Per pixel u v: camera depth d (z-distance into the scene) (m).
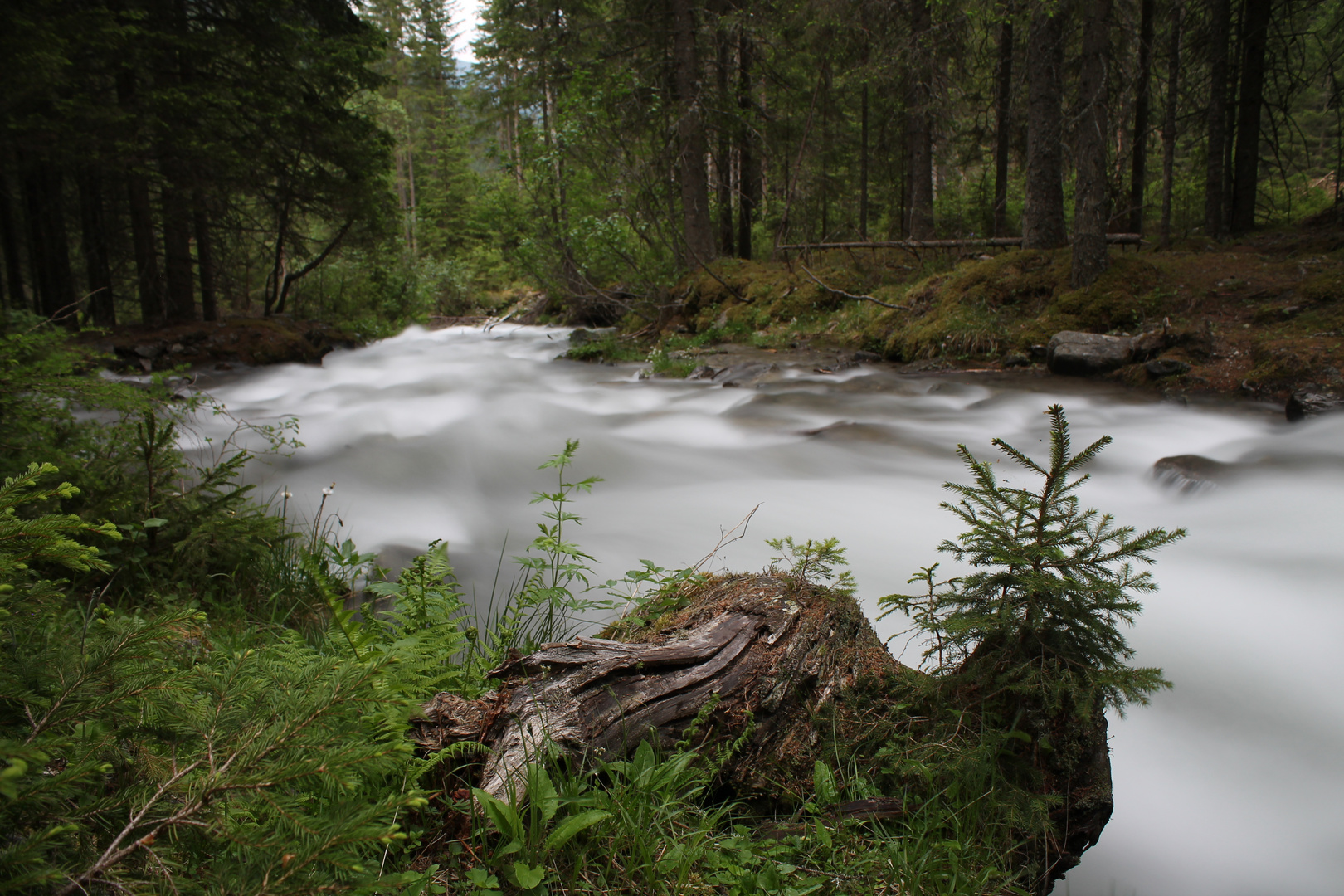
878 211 29.89
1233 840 2.79
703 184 21.83
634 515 6.13
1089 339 11.40
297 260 21.61
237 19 16.91
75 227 19.30
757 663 2.57
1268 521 5.58
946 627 2.44
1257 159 17.17
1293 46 17.28
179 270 17.88
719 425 9.52
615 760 2.26
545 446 8.48
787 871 2.06
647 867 1.96
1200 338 10.37
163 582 3.89
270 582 4.29
